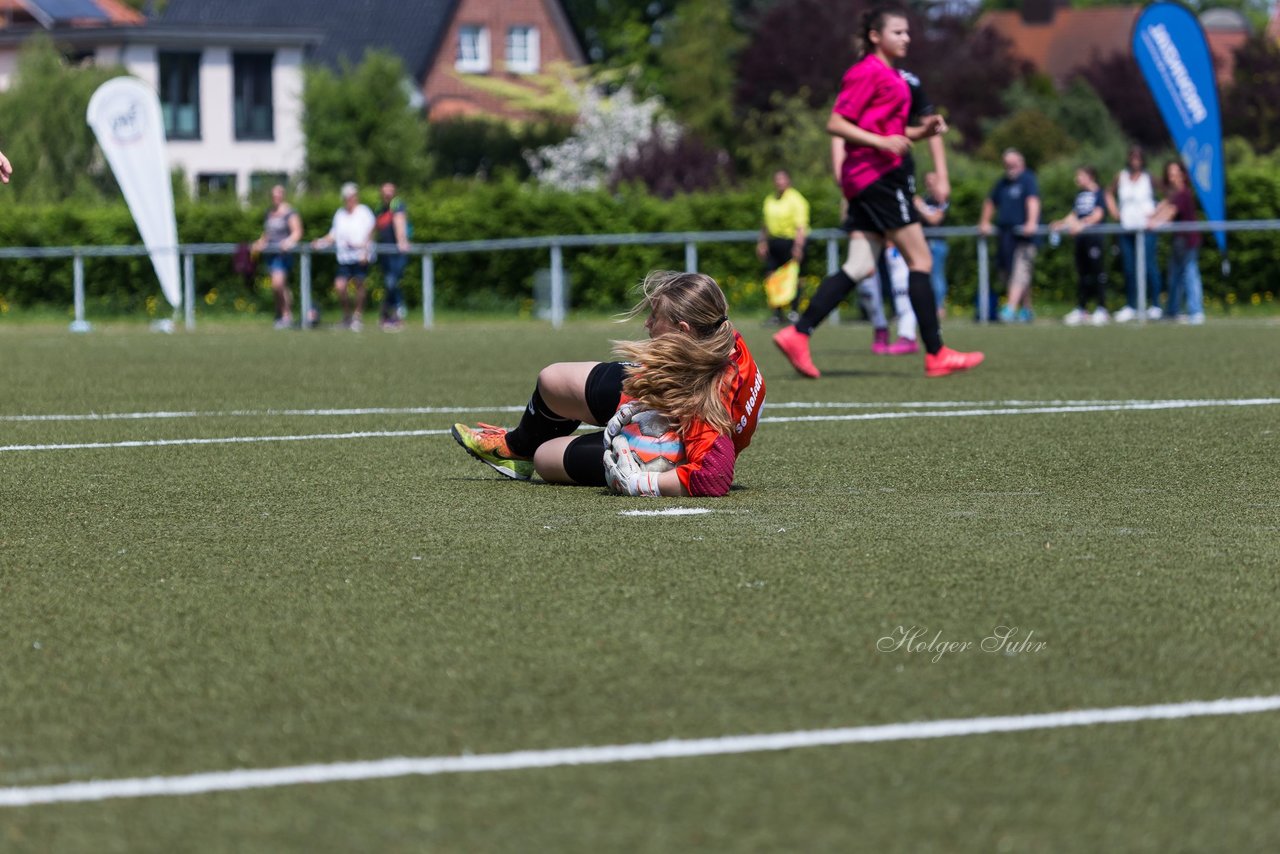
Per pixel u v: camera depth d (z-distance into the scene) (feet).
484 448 53.47
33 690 28.66
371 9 481.46
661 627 32.48
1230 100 434.30
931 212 121.60
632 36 532.73
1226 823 22.29
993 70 437.17
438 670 29.55
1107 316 172.24
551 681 28.78
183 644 31.63
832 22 419.54
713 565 38.50
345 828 22.17
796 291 179.22
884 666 29.53
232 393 90.27
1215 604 34.35
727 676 28.96
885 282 127.95
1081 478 53.16
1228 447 61.05
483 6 494.59
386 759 24.82
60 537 43.21
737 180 341.82
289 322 193.16
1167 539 41.88
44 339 158.92
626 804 22.94
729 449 49.34
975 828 22.07
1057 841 21.67
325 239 199.52
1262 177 192.13
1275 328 149.07
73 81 323.37
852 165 92.53
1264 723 26.35
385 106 380.37
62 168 319.68
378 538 42.60
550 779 23.91
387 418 75.00
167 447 63.46
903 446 62.03
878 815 22.50
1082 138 438.81
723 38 477.36
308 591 36.17
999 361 109.81
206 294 216.74
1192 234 165.68
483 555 40.04
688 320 49.19
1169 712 26.89
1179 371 98.94
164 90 416.67
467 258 215.31
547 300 209.36
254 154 424.87
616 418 49.62
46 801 23.25
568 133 436.35
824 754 24.90
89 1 456.45
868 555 39.65
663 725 26.30
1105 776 24.00
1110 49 640.58
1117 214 172.14
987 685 28.37
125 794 23.49
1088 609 33.88
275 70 425.28
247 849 21.48
